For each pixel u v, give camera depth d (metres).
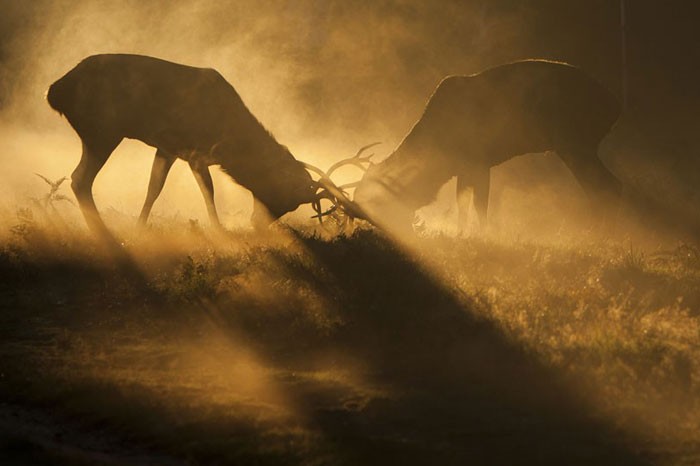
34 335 32.47
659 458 21.95
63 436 24.30
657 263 41.41
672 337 29.73
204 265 38.28
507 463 21.75
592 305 32.53
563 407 24.81
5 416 25.52
